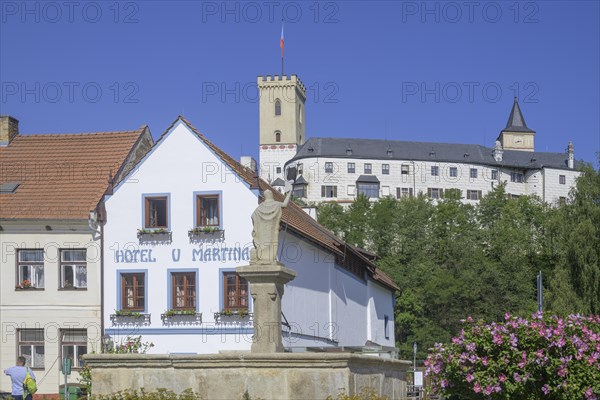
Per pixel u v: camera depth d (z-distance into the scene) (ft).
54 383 135.44
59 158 153.58
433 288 301.43
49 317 136.87
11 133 159.22
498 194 451.53
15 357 136.46
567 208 211.82
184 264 135.23
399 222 374.02
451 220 379.35
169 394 57.62
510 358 58.39
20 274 138.62
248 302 132.98
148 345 119.03
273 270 70.59
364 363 61.05
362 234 377.50
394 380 68.74
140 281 136.77
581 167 213.46
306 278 140.36
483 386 58.44
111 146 155.43
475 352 59.31
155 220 137.90
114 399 58.08
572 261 200.95
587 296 196.44
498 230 370.53
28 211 139.33
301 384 57.72
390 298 212.43
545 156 602.85
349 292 168.04
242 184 134.82
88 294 136.98
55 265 137.39
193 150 136.87
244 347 131.34
